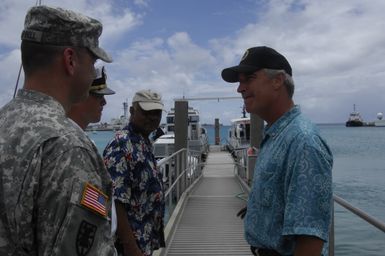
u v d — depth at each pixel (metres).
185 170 11.87
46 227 1.33
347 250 6.05
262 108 2.28
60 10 1.53
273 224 2.08
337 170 29.77
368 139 96.25
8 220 1.36
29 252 1.37
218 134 42.84
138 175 3.02
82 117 2.71
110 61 1.71
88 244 1.37
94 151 1.49
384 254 6.00
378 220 2.59
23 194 1.34
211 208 9.95
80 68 1.59
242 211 2.81
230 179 15.61
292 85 2.28
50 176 1.35
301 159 1.95
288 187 1.99
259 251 2.20
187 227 8.17
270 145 2.16
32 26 1.51
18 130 1.41
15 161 1.37
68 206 1.34
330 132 162.75
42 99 1.50
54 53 1.53
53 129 1.41
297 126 2.05
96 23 1.64
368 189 19.16
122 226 2.88
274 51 2.27
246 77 2.28
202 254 6.55
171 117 28.23
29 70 1.54
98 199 1.42
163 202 3.33
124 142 2.99
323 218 1.93
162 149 18.59
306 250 1.91
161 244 3.35
